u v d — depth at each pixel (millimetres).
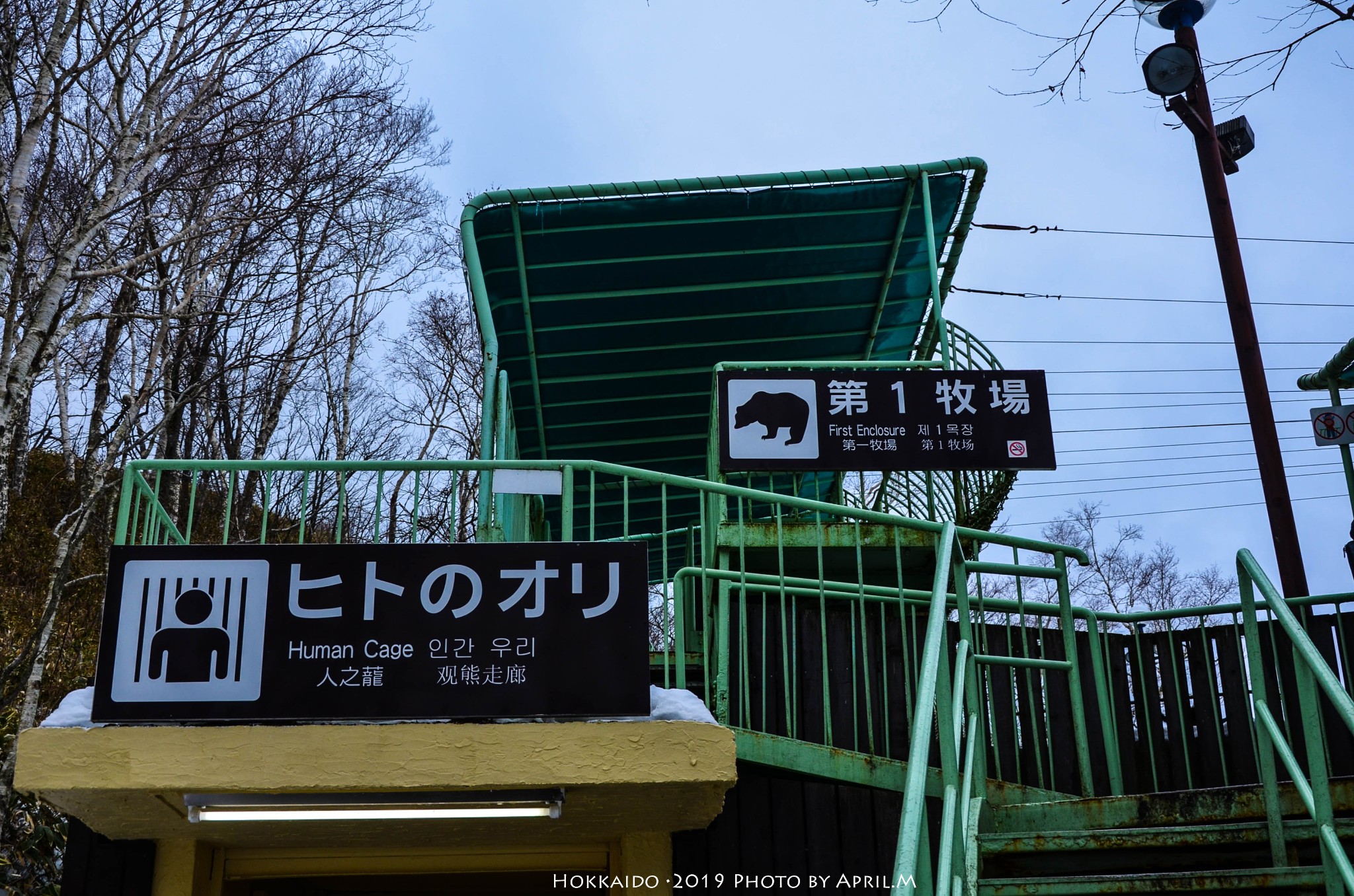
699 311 9039
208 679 4164
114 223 9609
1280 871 3721
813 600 7039
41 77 8305
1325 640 6688
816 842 5539
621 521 11820
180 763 4047
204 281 11609
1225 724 6730
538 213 7957
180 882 5117
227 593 4277
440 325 21078
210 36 9211
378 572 4336
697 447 10773
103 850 5176
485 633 4270
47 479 13984
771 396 7547
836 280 8883
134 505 5480
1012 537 5980
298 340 15398
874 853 5527
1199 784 6633
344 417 17609
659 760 4145
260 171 10289
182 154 10094
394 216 14906
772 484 10422
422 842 5395
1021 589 6320
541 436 10414
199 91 9625
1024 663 5629
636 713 4207
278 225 10422
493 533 6594
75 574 12055
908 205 8219
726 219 8141
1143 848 4160
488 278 8516
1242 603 4328
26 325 8516
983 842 4266
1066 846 4195
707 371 9766
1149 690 6895
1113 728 6008
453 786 4082
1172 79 7449
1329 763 6434
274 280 13109
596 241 8234
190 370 12453
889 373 7652
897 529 5707
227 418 14734
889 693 6352
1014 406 7594
